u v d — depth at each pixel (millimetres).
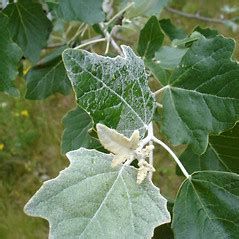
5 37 262
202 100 209
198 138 208
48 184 163
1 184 748
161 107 224
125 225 167
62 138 274
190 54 212
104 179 172
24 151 781
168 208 218
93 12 290
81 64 173
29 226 707
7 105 811
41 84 331
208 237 186
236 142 226
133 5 294
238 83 203
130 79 188
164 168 717
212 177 190
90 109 178
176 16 850
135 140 174
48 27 321
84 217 164
